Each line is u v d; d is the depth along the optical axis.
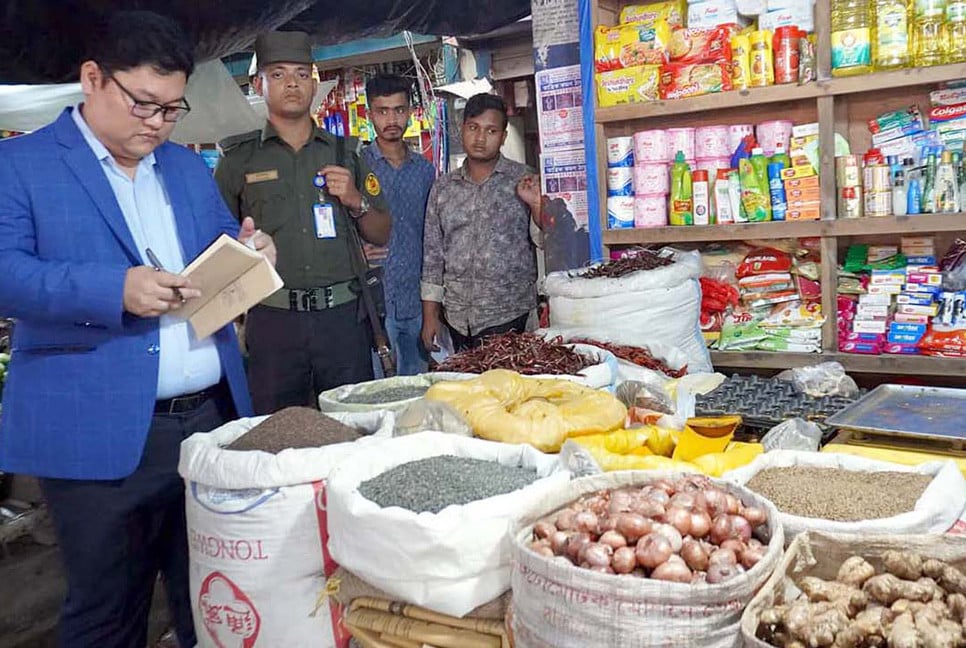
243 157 3.28
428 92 5.84
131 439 1.96
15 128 5.00
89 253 1.92
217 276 1.90
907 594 1.16
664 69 3.19
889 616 1.13
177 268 2.12
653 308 2.87
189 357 2.10
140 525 2.11
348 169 3.28
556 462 1.65
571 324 2.99
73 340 1.94
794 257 3.23
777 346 3.15
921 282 2.95
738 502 1.36
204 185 2.24
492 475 1.61
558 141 3.51
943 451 1.84
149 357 1.98
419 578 1.39
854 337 3.05
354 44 5.73
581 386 2.12
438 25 4.48
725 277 3.33
